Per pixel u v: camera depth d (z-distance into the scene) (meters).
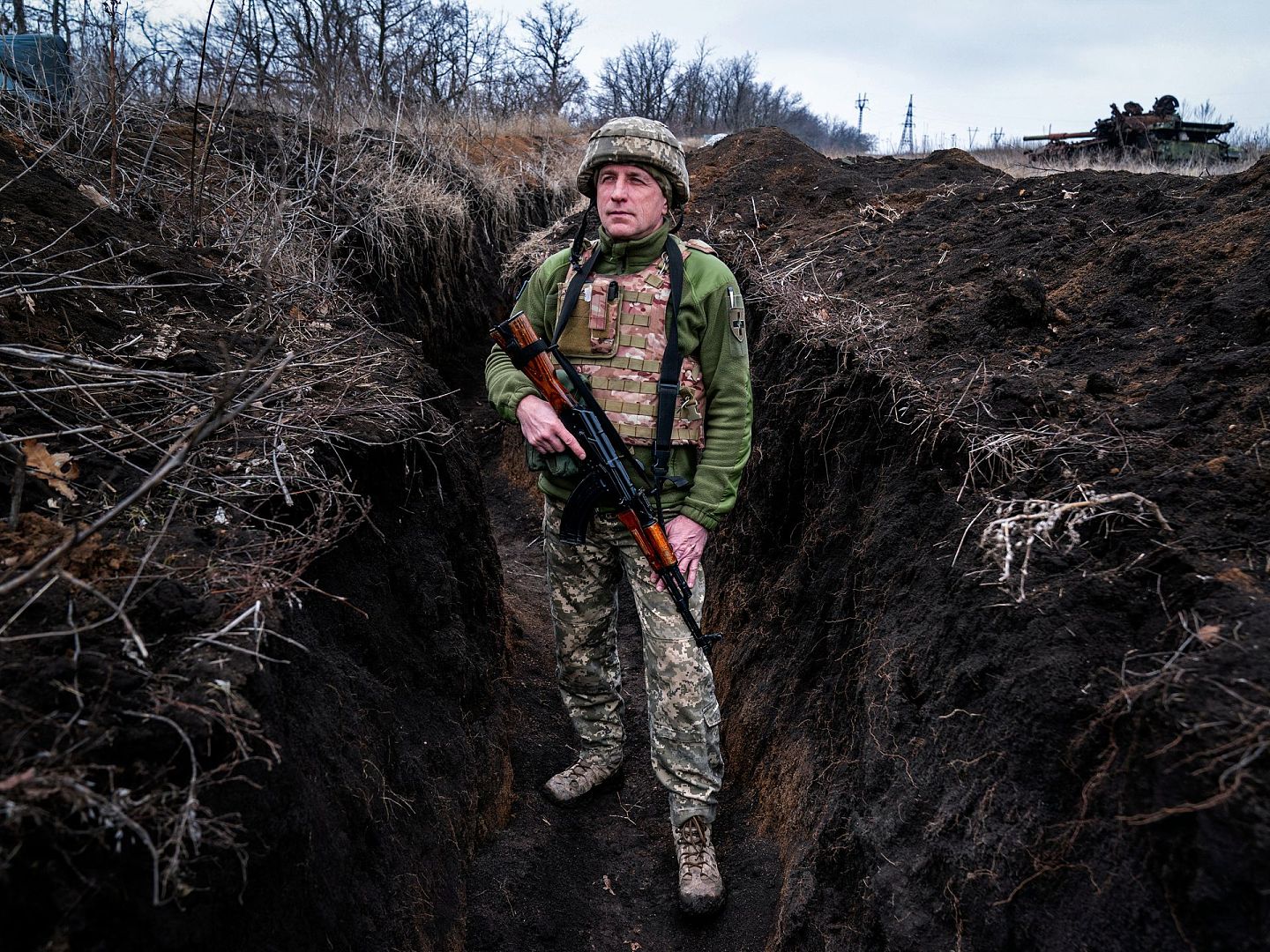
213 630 1.45
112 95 3.27
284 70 7.04
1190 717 1.25
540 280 2.49
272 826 1.40
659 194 2.23
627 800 2.94
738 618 3.48
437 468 2.89
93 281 2.43
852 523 2.69
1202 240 2.64
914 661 1.97
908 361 2.69
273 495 1.86
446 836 2.28
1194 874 1.16
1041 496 1.88
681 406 2.27
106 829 1.12
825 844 2.12
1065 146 12.22
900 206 4.73
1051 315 2.68
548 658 3.82
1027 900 1.43
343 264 5.00
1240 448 1.78
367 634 2.19
